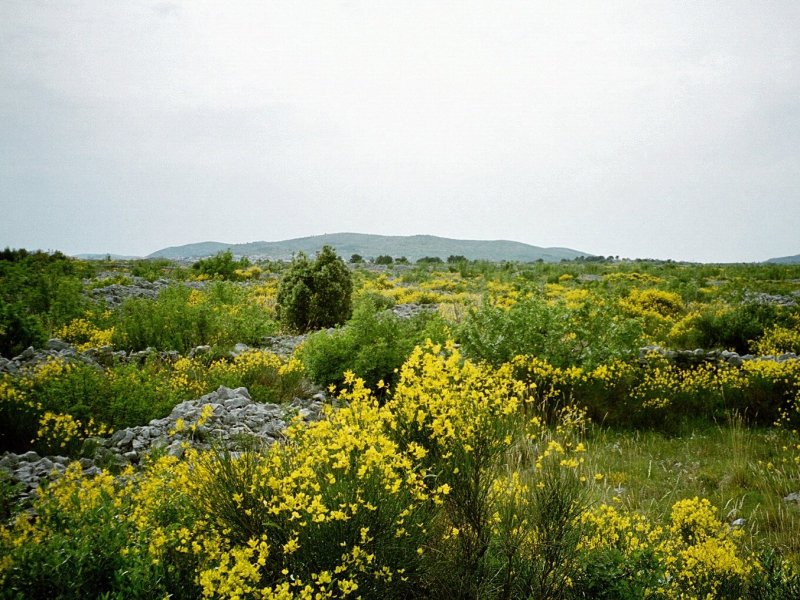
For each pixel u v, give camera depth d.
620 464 6.00
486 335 8.25
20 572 2.49
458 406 3.41
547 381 7.55
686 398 7.66
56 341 10.09
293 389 8.14
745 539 4.38
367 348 7.98
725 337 12.23
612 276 34.44
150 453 5.01
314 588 2.62
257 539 2.73
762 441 6.68
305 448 3.19
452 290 29.39
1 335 9.24
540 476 3.42
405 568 2.80
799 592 3.08
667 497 5.20
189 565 2.83
